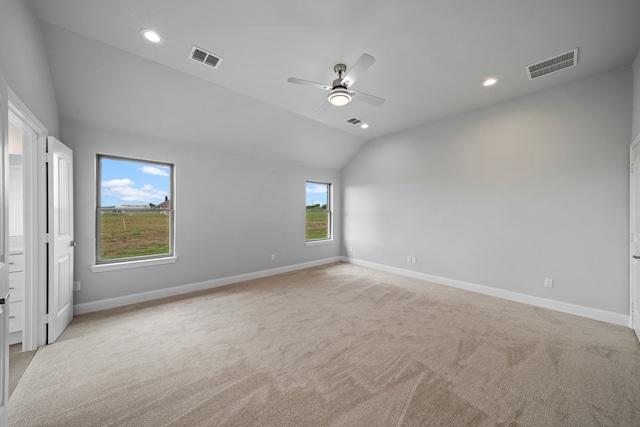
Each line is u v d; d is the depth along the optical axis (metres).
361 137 5.00
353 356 2.05
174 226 3.61
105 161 3.16
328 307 3.10
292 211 5.03
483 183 3.58
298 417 1.44
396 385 1.70
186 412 1.47
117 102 2.84
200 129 3.57
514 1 1.73
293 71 2.66
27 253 2.13
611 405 1.52
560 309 2.95
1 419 1.23
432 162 4.17
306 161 5.12
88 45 2.26
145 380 1.75
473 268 3.70
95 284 2.98
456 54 2.35
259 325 2.61
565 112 2.90
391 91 3.09
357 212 5.49
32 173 2.15
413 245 4.46
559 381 1.73
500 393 1.62
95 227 3.04
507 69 2.60
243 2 1.77
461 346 2.19
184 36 2.13
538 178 3.10
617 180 2.61
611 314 2.64
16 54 1.65
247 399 1.58
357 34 2.09
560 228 2.96
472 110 3.66
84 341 2.28
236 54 2.37
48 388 1.67
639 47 2.23
